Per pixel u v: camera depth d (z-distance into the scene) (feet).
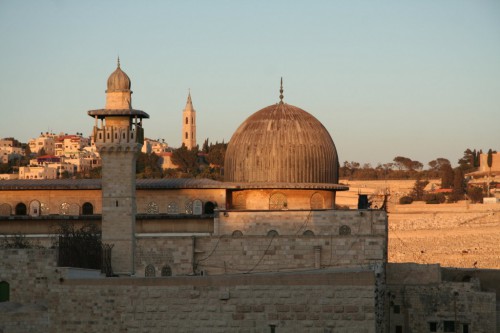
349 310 286.46
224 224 378.12
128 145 342.44
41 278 309.63
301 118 408.05
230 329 290.56
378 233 370.12
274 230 376.07
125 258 342.44
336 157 412.77
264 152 399.65
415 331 346.54
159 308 294.05
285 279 289.33
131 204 344.08
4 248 327.26
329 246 349.00
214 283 291.99
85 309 299.17
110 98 352.90
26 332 301.22
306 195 399.85
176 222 384.88
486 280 382.83
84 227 376.27
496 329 342.85
